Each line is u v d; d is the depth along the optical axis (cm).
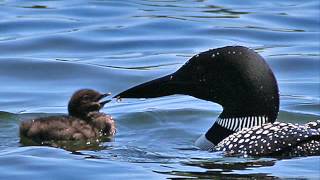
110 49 2011
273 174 1205
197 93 1366
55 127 1454
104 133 1485
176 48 2020
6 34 2095
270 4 2375
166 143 1416
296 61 1906
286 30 2145
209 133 1374
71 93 1731
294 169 1216
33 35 2075
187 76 1368
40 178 1220
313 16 2245
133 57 1948
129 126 1536
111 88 1770
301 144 1248
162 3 2377
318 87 1750
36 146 1396
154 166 1260
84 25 2169
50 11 2278
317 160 1234
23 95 1714
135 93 1380
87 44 2036
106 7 2317
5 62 1877
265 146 1259
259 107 1335
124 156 1324
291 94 1706
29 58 1902
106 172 1234
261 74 1334
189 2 2392
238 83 1339
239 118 1345
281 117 1577
